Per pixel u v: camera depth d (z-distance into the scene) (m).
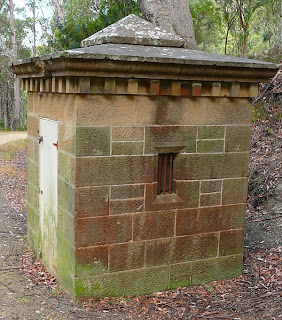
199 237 4.18
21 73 4.58
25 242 5.69
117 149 3.71
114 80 3.52
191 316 3.67
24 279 4.39
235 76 3.87
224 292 4.12
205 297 4.02
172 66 3.55
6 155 14.48
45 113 4.42
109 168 3.70
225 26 16.22
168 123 3.87
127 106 3.69
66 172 3.81
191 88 3.85
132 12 9.93
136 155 3.78
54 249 4.31
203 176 4.09
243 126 4.18
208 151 4.07
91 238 3.72
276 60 12.24
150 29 4.24
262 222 6.11
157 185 3.99
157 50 3.95
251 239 5.55
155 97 3.78
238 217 4.33
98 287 3.83
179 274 4.15
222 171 4.16
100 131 3.62
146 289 4.02
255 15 18.47
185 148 3.97
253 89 4.08
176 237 4.07
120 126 3.69
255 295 4.05
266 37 18.98
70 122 3.66
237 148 4.20
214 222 4.22
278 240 5.48
